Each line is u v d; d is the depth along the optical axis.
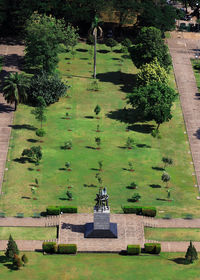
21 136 155.50
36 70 191.62
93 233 118.88
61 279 103.25
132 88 184.38
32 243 117.69
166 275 104.88
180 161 148.50
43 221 124.38
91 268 107.56
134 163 146.25
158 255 114.62
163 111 157.88
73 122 163.62
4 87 163.38
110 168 143.75
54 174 140.38
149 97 160.38
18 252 110.75
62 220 123.94
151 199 132.88
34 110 158.25
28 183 136.88
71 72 192.38
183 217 127.12
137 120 165.88
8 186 135.75
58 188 135.50
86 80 187.88
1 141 152.88
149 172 143.00
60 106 171.62
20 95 165.12
